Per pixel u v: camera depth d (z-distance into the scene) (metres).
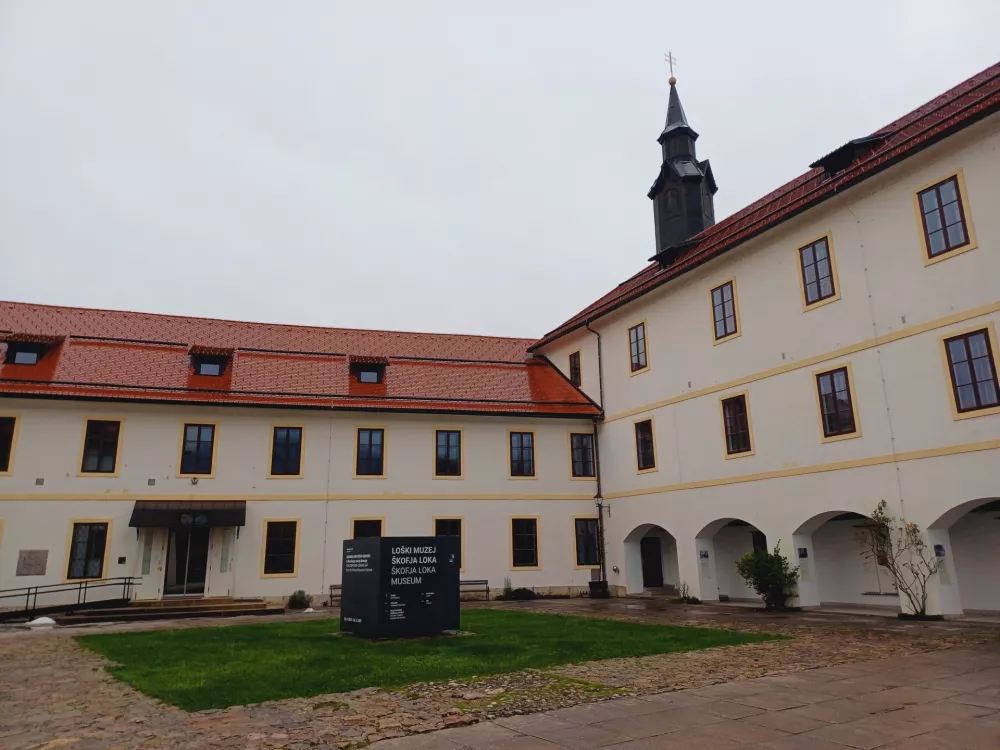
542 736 6.52
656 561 27.91
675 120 30.27
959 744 6.11
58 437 22.47
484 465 26.72
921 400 15.77
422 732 6.72
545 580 26.33
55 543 21.80
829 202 18.06
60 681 9.70
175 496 23.22
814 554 20.95
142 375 24.31
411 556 13.65
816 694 8.08
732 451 21.03
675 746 6.18
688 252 24.80
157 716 7.51
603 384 27.70
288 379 26.17
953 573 15.37
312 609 22.97
